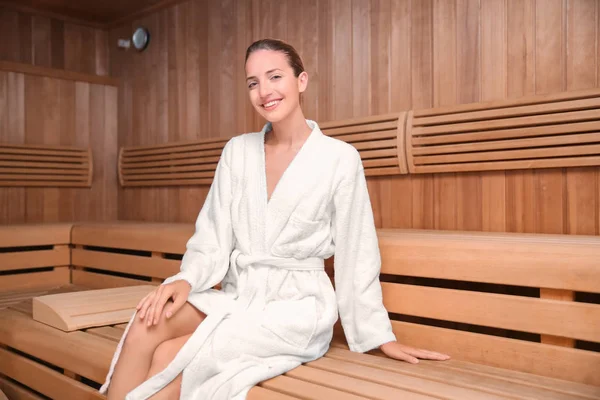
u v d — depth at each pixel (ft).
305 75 5.26
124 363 4.21
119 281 9.20
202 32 10.65
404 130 7.56
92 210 12.17
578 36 6.44
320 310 5.01
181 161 10.77
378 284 5.32
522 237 5.85
